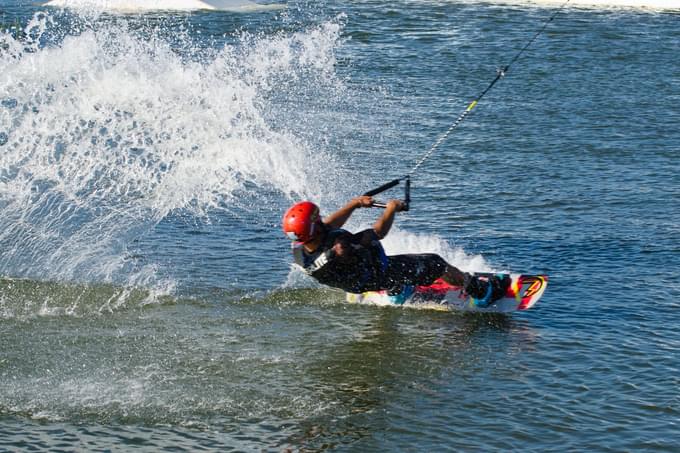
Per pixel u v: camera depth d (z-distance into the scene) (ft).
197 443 72.33
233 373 85.35
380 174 164.76
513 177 162.09
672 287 107.96
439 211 141.59
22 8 414.21
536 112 217.97
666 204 144.77
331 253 90.68
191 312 100.42
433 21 377.30
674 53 301.63
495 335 94.79
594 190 153.28
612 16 382.63
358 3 447.42
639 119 210.79
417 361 88.38
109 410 77.41
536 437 73.00
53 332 94.12
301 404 79.15
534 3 433.48
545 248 122.93
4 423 74.79
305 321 98.68
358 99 233.76
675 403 78.28
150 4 425.28
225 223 134.21
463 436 73.36
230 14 407.64
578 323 97.55
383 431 74.43
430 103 229.25
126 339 92.79
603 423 75.05
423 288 102.68
